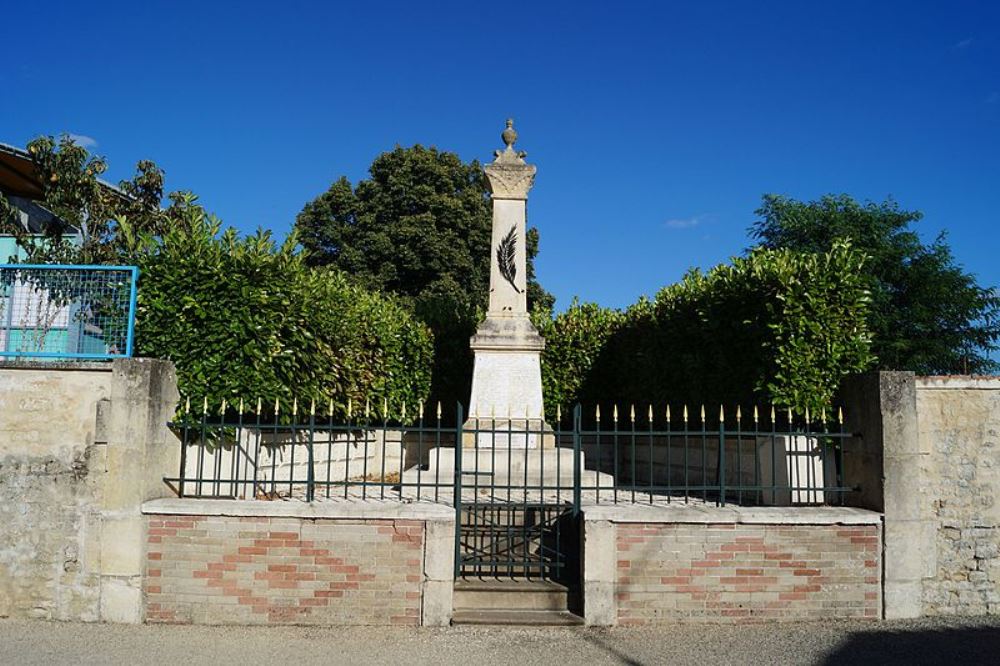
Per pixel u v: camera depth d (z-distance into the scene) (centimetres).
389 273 2416
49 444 704
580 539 721
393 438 1432
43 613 691
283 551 686
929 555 734
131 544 687
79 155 1265
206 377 810
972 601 736
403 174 2500
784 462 876
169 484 750
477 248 2531
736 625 697
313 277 1111
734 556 707
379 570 687
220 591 684
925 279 1842
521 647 630
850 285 879
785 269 904
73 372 712
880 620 714
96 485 696
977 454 752
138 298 811
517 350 1142
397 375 1405
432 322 1562
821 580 714
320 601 684
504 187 1183
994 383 754
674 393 1194
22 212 1443
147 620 684
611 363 1523
